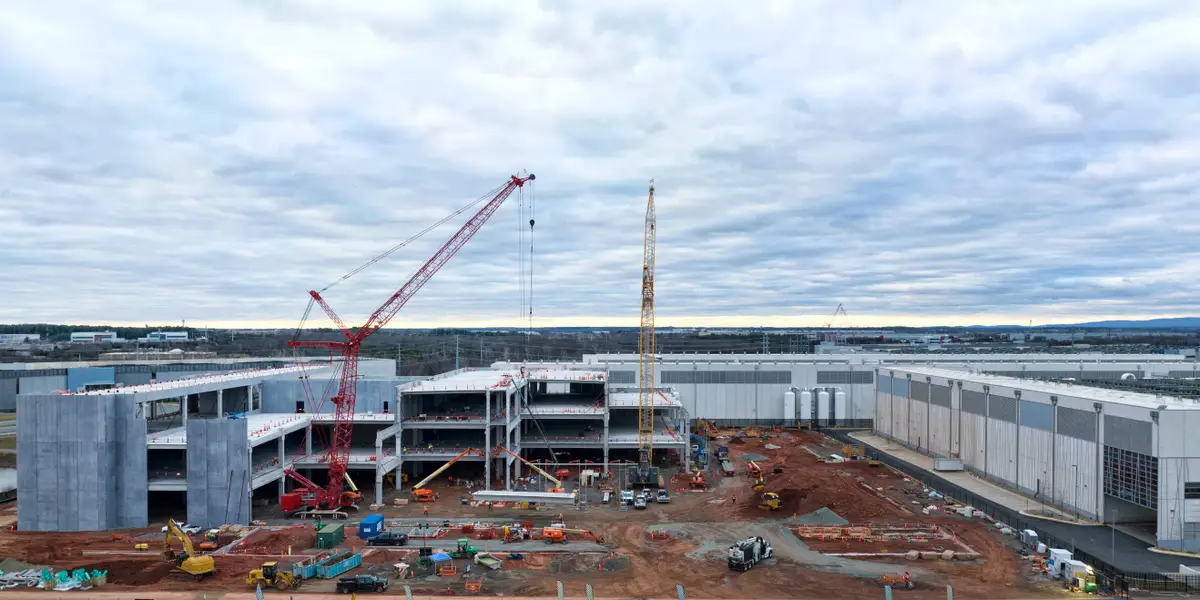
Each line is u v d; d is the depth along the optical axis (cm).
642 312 14225
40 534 8588
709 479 11612
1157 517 7756
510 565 7338
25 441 8769
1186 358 19375
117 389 9669
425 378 13325
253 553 7719
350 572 7150
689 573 7119
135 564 7300
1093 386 10612
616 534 8456
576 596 6506
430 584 6819
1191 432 7725
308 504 9600
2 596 6550
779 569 7231
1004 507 9438
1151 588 6650
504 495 10006
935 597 6488
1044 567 7200
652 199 14275
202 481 8869
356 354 11262
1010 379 11812
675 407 13100
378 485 9894
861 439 15538
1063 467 9325
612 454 13200
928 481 11131
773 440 15438
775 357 19162
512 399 12875
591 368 16562
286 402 12475
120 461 8931
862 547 7931
